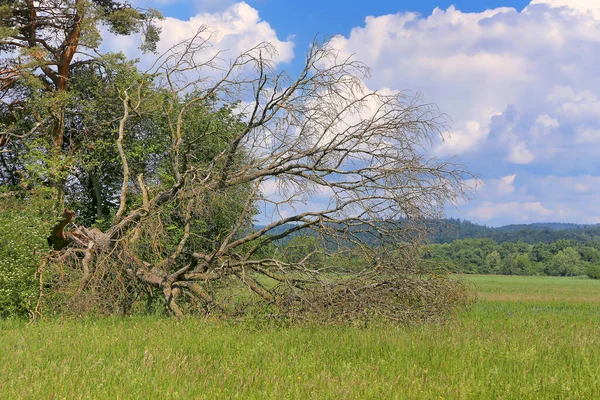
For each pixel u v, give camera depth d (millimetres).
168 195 17469
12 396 6367
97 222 24672
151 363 8203
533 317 19516
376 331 12398
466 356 9445
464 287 15227
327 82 15844
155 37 29016
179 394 6680
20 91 27891
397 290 14430
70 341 10180
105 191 26922
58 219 17000
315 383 7312
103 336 10797
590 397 7293
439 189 14922
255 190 16641
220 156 16781
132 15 28031
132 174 24906
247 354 9336
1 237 14461
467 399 6988
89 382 7125
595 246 185500
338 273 14945
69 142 27656
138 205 20453
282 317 13883
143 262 16516
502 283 72312
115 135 25984
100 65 27719
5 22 26469
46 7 27516
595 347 11055
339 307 13938
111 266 15922
